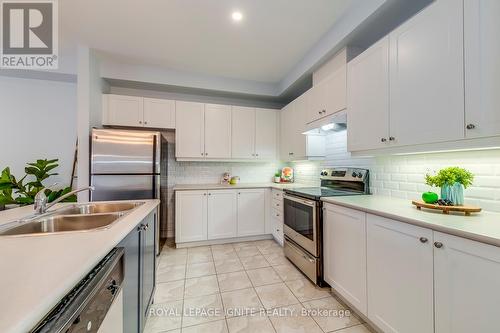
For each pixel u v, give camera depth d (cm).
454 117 112
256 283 200
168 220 337
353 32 189
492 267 82
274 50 252
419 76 130
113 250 93
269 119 355
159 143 259
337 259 172
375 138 163
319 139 280
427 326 104
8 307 45
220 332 141
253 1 179
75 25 209
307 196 209
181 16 196
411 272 112
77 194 243
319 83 241
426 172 162
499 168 122
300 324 148
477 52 102
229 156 333
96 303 67
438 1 119
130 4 181
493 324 81
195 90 326
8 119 310
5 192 254
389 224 125
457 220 107
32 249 75
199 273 219
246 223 314
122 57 268
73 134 332
